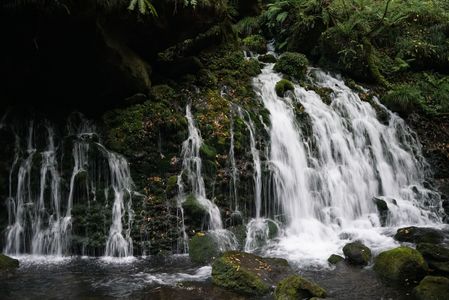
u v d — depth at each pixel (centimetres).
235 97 908
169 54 918
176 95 854
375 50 1230
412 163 988
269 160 825
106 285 560
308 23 1152
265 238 723
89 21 641
